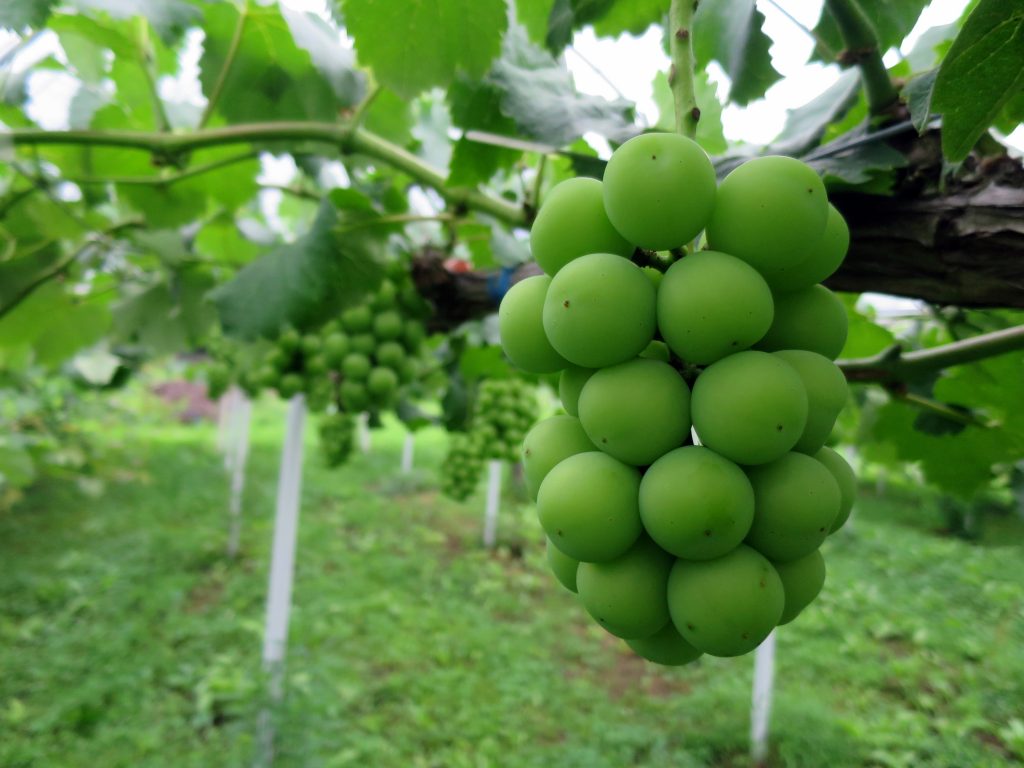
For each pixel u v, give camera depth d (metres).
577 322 0.16
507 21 0.32
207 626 1.06
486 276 0.45
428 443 2.98
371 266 0.45
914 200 0.24
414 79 0.33
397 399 0.51
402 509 1.87
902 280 0.25
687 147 0.16
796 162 0.16
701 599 0.16
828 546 1.67
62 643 0.97
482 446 0.73
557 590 1.37
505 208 0.42
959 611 1.32
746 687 0.98
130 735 0.80
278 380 0.54
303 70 0.43
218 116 0.48
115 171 0.50
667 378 0.16
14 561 1.28
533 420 0.75
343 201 0.43
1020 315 0.37
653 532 0.16
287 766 0.68
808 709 0.91
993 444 0.37
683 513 0.15
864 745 0.87
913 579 1.48
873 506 2.09
